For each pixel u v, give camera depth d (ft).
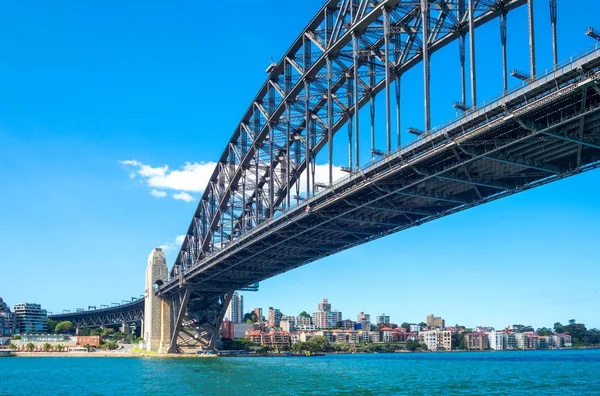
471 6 212.43
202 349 591.37
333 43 294.05
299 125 356.79
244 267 447.83
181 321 559.38
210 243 484.33
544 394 242.78
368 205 269.85
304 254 390.83
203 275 495.82
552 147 203.21
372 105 292.81
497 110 189.16
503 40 217.97
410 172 236.43
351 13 282.97
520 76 184.34
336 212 294.05
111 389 272.10
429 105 223.51
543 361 609.01
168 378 324.60
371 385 276.41
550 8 188.14
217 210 456.45
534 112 182.09
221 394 240.32
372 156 252.62
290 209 312.91
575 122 185.26
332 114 297.53
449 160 222.48
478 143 202.28
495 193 248.93
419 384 284.20
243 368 410.93
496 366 483.92
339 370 393.50
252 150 396.37
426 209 278.87
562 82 171.32
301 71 325.21
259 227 350.23
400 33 270.05
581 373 380.58
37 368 458.91
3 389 281.54
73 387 285.64
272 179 357.20
